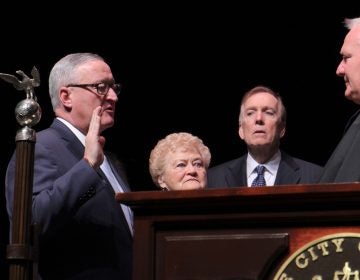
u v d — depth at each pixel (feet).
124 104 21.65
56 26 20.97
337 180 9.43
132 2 21.53
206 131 21.59
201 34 22.00
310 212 7.10
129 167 20.06
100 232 10.58
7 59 20.56
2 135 20.17
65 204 9.93
